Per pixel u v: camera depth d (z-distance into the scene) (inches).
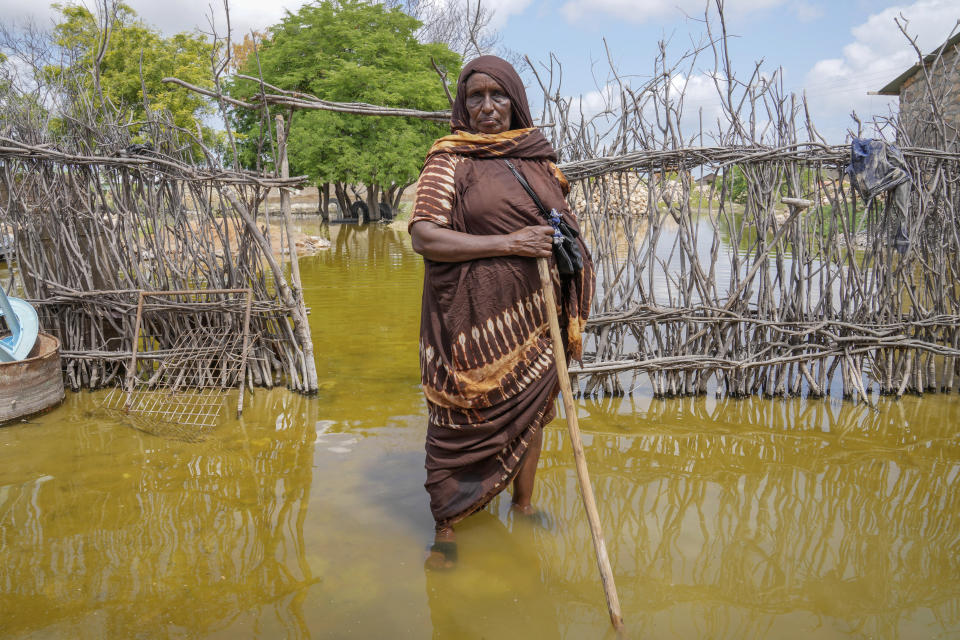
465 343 90.4
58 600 82.0
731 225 162.9
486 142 92.3
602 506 110.8
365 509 107.7
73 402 161.5
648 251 163.8
